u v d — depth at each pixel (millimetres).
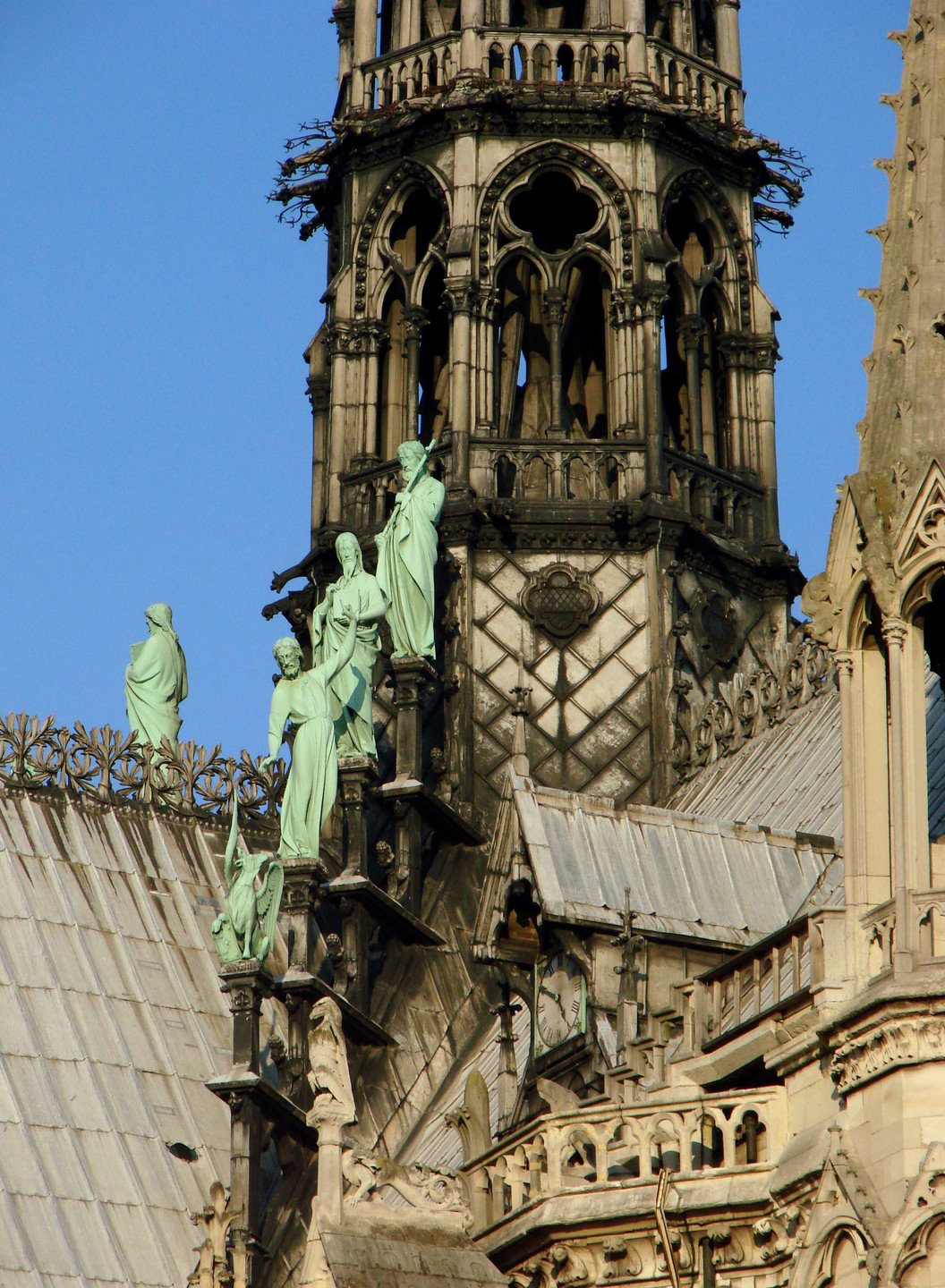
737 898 169750
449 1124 167875
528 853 168500
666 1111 142125
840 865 172000
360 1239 142000
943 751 158500
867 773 137625
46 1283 182625
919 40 145250
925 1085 129000
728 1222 138125
